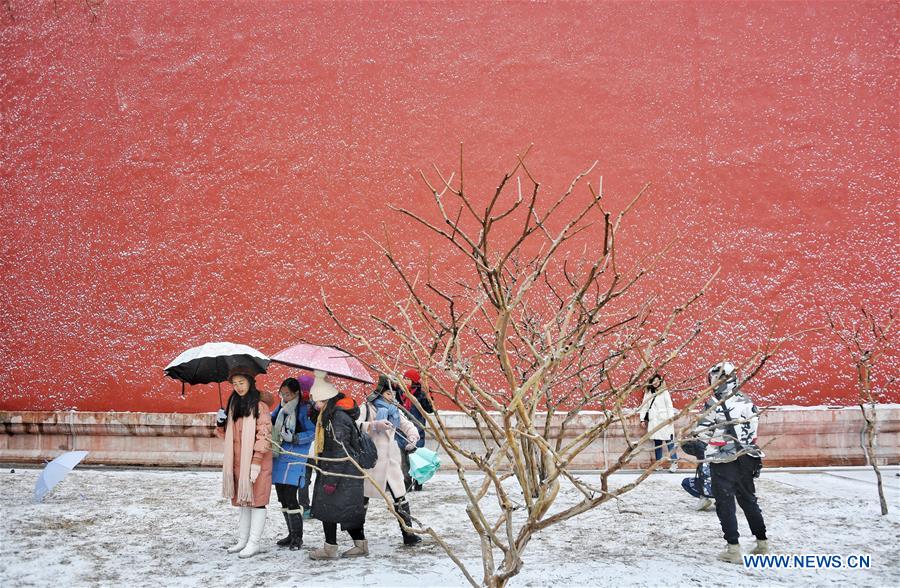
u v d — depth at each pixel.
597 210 11.52
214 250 11.54
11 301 11.54
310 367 6.16
